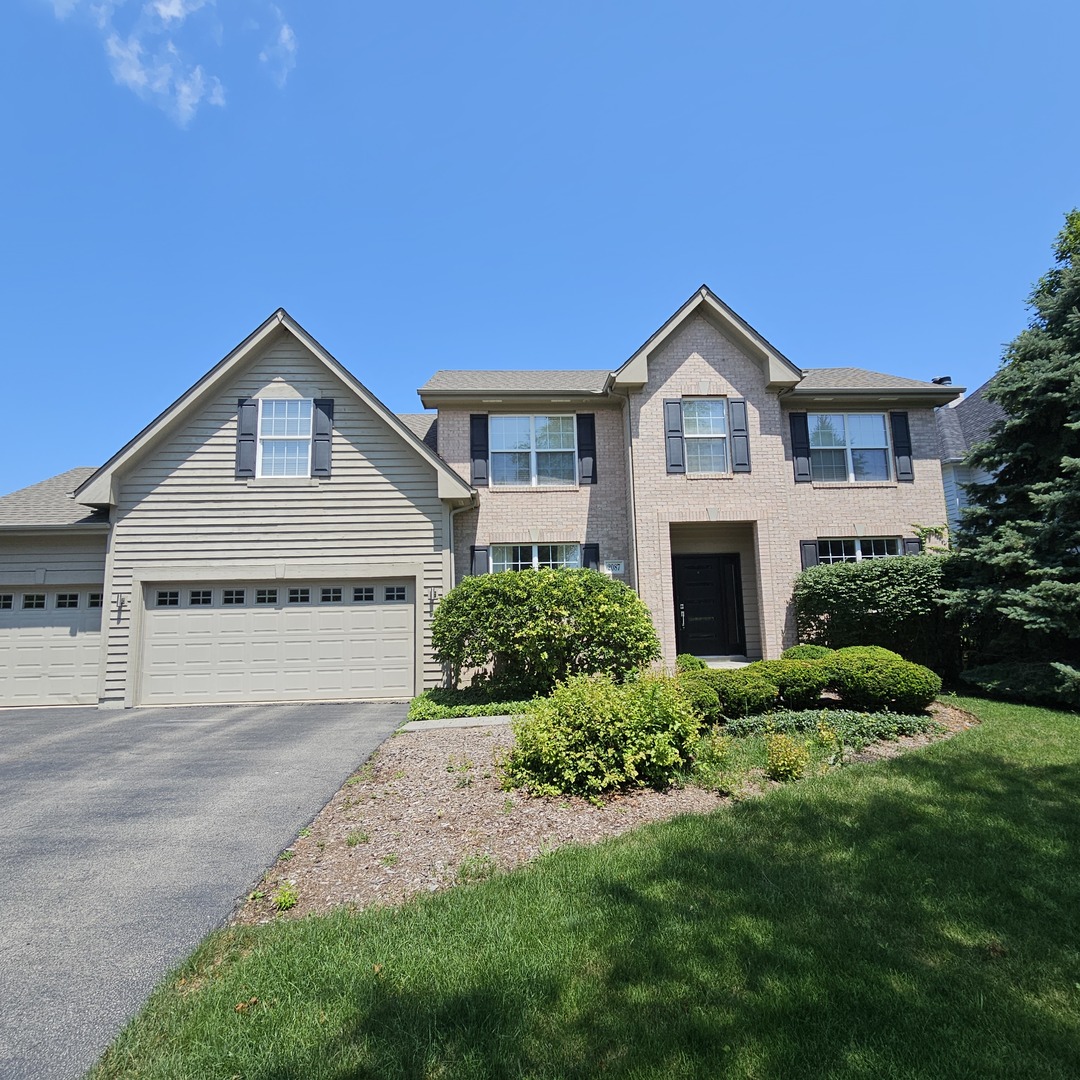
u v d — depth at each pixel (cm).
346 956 311
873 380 1529
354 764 686
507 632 1036
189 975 306
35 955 325
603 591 1070
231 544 1228
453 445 1392
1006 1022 255
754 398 1367
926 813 478
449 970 296
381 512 1256
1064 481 957
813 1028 252
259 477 1256
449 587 1243
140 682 1184
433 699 1081
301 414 1291
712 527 1411
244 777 643
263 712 1080
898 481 1438
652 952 307
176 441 1248
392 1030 256
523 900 363
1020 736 681
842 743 673
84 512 1306
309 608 1227
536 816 510
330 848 460
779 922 333
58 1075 241
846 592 1162
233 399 1275
